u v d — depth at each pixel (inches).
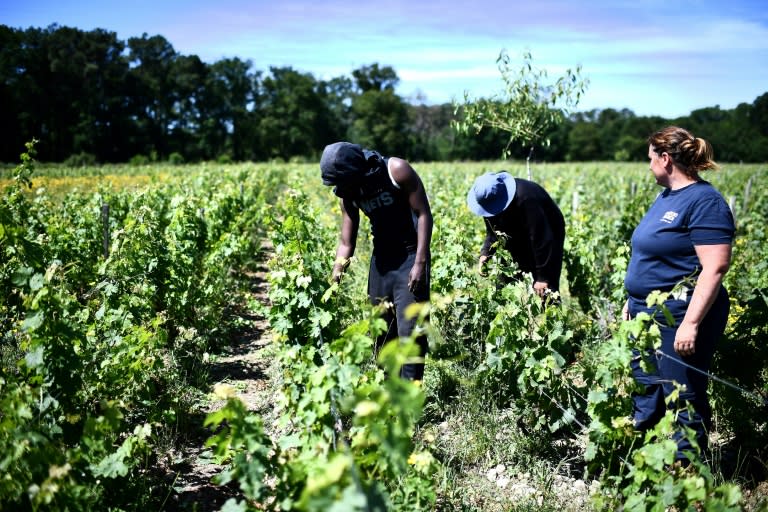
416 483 98.4
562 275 324.2
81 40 3383.4
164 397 154.6
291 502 89.9
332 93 4365.2
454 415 161.0
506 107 277.1
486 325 188.9
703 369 118.2
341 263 152.2
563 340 137.9
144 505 114.5
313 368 120.6
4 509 93.5
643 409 123.3
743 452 139.4
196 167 1961.1
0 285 175.8
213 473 138.0
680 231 115.5
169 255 219.8
